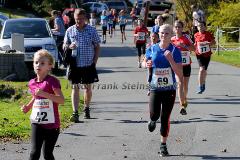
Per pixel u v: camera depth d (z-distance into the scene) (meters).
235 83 33.94
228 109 25.23
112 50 57.25
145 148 18.22
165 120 17.36
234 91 30.64
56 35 39.59
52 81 14.22
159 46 17.55
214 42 29.80
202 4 65.50
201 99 28.08
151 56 17.58
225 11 62.56
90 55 22.58
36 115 14.17
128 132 20.55
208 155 17.36
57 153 17.52
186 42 25.02
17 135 19.45
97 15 103.12
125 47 60.84
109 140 19.30
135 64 44.09
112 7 116.25
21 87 29.80
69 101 26.39
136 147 18.36
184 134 20.19
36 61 14.18
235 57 50.69
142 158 17.00
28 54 36.62
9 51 34.91
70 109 24.42
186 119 22.92
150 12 86.06
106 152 17.70
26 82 33.00
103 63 44.84
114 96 28.81
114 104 26.52
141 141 19.19
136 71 39.31
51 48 37.09
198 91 29.91
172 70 17.53
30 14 89.12
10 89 28.28
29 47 36.75
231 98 28.38
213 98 28.36
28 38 37.78
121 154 17.47
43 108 14.16
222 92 30.30
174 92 17.56
